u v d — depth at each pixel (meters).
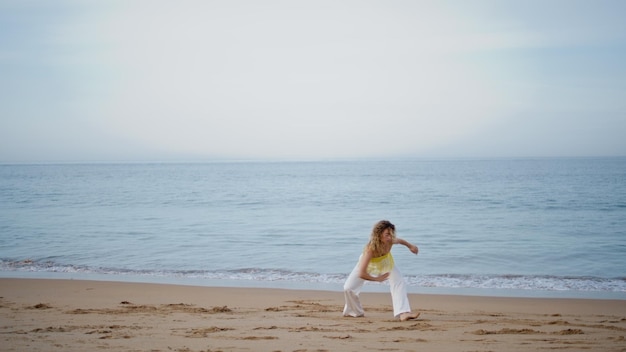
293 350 5.52
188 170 142.12
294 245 19.08
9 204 36.28
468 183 57.88
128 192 48.94
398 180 69.69
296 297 10.59
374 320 7.73
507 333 6.71
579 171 92.44
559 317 8.45
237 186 59.06
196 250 18.06
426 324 7.37
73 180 77.19
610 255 16.66
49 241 19.97
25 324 7.19
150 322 7.44
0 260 16.22
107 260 16.25
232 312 8.59
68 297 10.27
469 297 10.66
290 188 54.41
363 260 7.77
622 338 6.38
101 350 5.40
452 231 22.30
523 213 28.62
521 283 12.73
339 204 35.41
